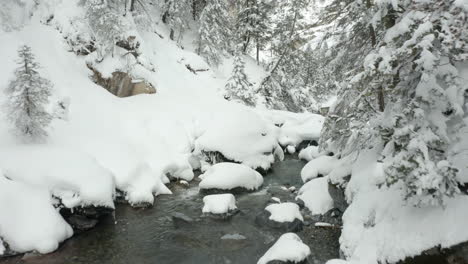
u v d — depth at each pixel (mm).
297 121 24500
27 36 18938
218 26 30844
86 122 15344
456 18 6469
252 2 33875
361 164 10680
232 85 25828
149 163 14859
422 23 7020
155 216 11758
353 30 12586
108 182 11562
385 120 7836
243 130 18141
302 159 20234
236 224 11289
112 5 22531
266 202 13312
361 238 8320
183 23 29641
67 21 20609
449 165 6211
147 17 25703
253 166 17031
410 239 7012
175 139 17188
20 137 11758
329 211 11773
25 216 9242
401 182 7836
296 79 36062
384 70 7051
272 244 9969
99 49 20188
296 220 10977
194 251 9578
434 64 6426
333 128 12523
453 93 6871
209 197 12461
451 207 6672
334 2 12969
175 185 14727
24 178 10148
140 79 20609
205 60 29953
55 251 9195
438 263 6449
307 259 8789
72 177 10711
